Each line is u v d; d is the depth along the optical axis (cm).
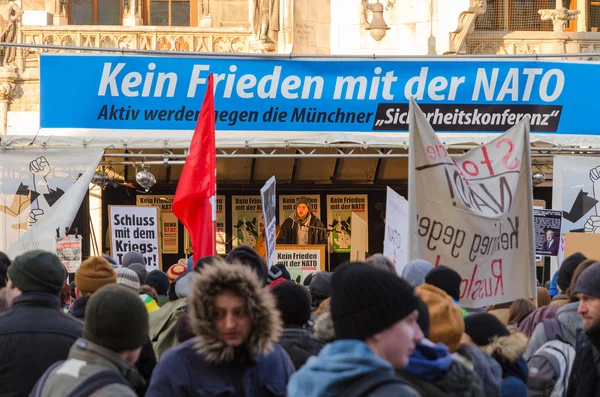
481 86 1563
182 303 790
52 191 1535
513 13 2341
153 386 501
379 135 1580
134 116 1559
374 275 379
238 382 506
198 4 2430
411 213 898
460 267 909
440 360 447
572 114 1580
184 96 1556
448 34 2134
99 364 495
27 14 2350
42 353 592
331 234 2159
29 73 2144
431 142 911
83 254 2127
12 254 1488
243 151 2009
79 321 627
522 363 582
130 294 508
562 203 1569
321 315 609
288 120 1568
